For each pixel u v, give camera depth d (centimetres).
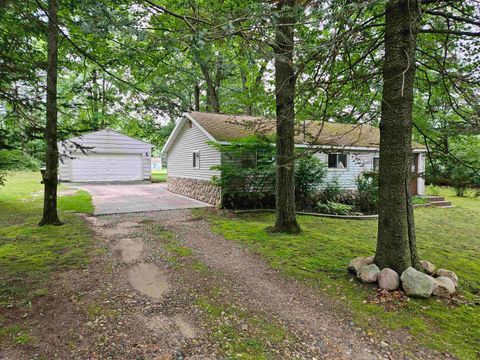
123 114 542
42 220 702
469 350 254
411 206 386
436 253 569
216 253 526
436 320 301
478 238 715
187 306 327
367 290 369
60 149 1320
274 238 622
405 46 359
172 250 541
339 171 1239
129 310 315
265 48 381
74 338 261
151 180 2072
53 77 586
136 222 782
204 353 244
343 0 307
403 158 373
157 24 410
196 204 1097
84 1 312
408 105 368
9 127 442
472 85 393
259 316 308
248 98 776
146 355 240
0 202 1020
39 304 321
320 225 803
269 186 1078
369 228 787
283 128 631
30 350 242
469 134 410
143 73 539
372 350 254
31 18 372
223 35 359
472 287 392
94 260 472
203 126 1146
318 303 339
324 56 381
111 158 1931
